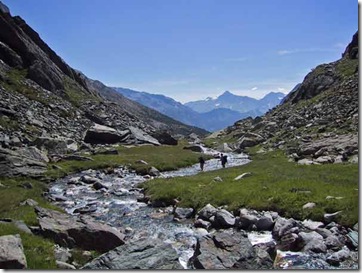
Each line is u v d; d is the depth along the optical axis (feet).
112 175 159.63
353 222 67.46
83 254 57.26
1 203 92.63
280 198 84.02
